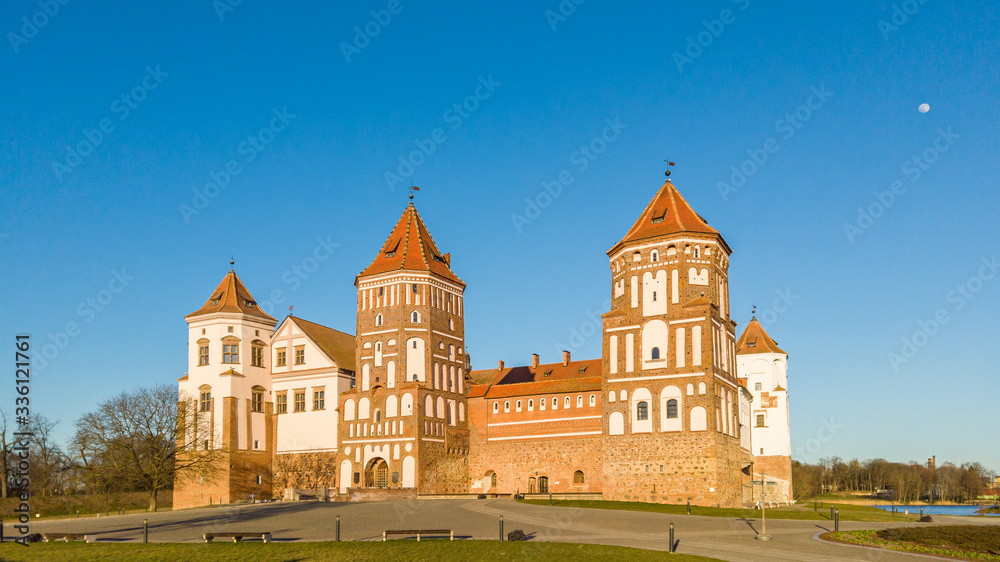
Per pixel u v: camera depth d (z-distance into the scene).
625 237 82.12
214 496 88.88
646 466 76.44
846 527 53.72
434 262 93.06
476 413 93.50
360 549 40.59
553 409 89.75
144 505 101.00
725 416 78.38
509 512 60.56
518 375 99.88
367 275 91.06
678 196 82.81
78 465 88.62
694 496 73.94
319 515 59.16
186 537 47.19
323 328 101.31
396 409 86.88
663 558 38.50
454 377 92.25
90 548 41.81
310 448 92.56
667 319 78.06
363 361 89.88
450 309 93.19
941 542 45.59
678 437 75.62
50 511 90.69
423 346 88.38
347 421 89.50
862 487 191.12
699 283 78.44
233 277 97.31
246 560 38.50
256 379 94.50
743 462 91.69
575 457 87.50
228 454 89.25
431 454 86.81
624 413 78.44
